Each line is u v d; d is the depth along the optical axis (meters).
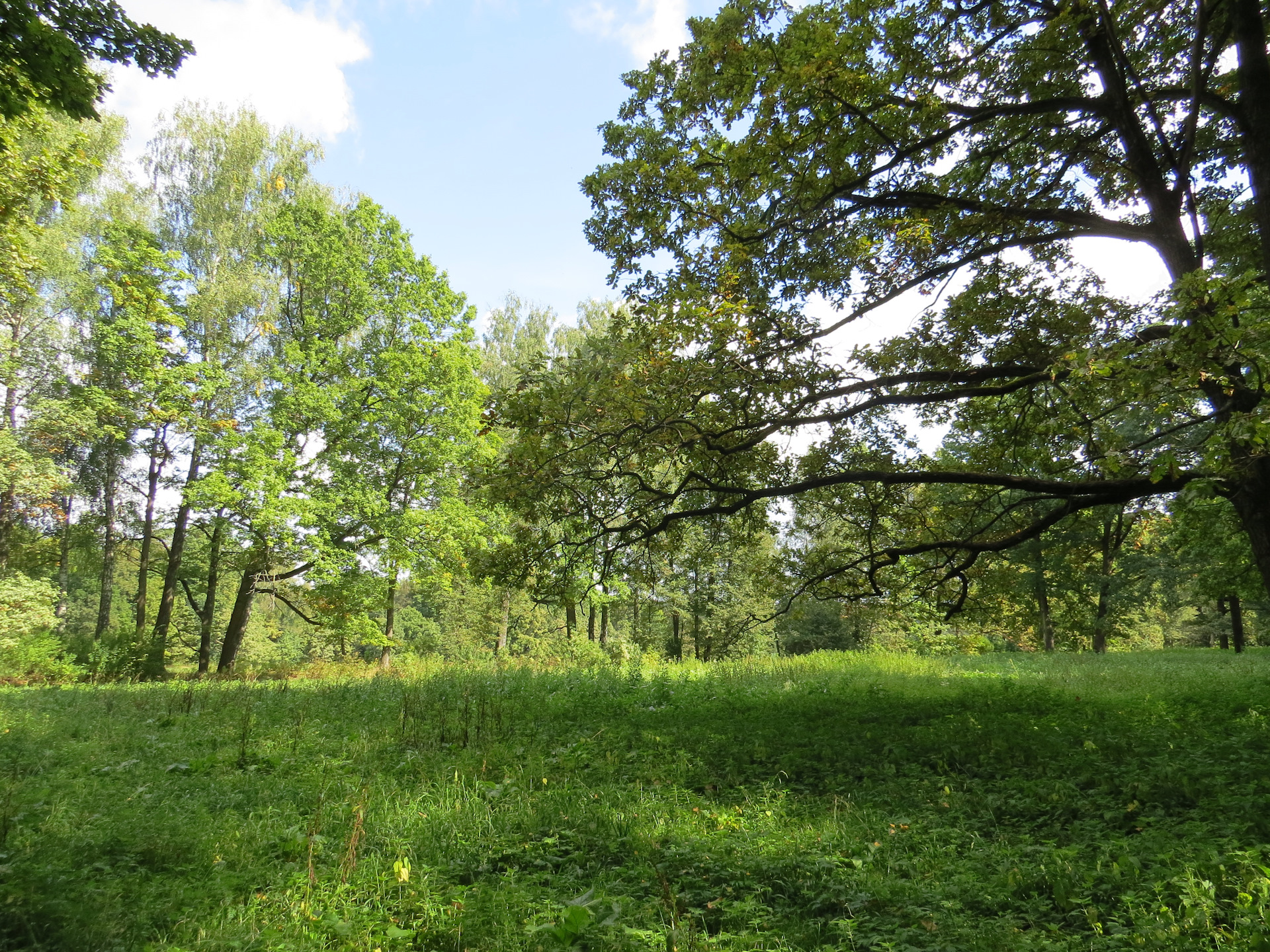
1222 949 3.60
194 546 35.41
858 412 11.09
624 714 11.97
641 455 10.76
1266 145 7.51
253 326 28.56
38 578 29.36
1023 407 11.18
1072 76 10.79
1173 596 27.92
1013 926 4.17
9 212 14.16
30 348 25.73
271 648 44.41
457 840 5.70
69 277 25.94
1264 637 33.84
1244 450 6.55
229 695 14.72
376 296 27.73
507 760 8.45
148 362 25.11
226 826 5.79
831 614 36.72
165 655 27.94
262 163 29.05
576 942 4.00
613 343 10.48
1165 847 4.98
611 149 11.79
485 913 4.34
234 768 8.12
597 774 7.86
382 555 26.16
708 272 11.41
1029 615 30.17
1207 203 11.25
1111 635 29.39
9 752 8.31
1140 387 6.18
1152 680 14.48
